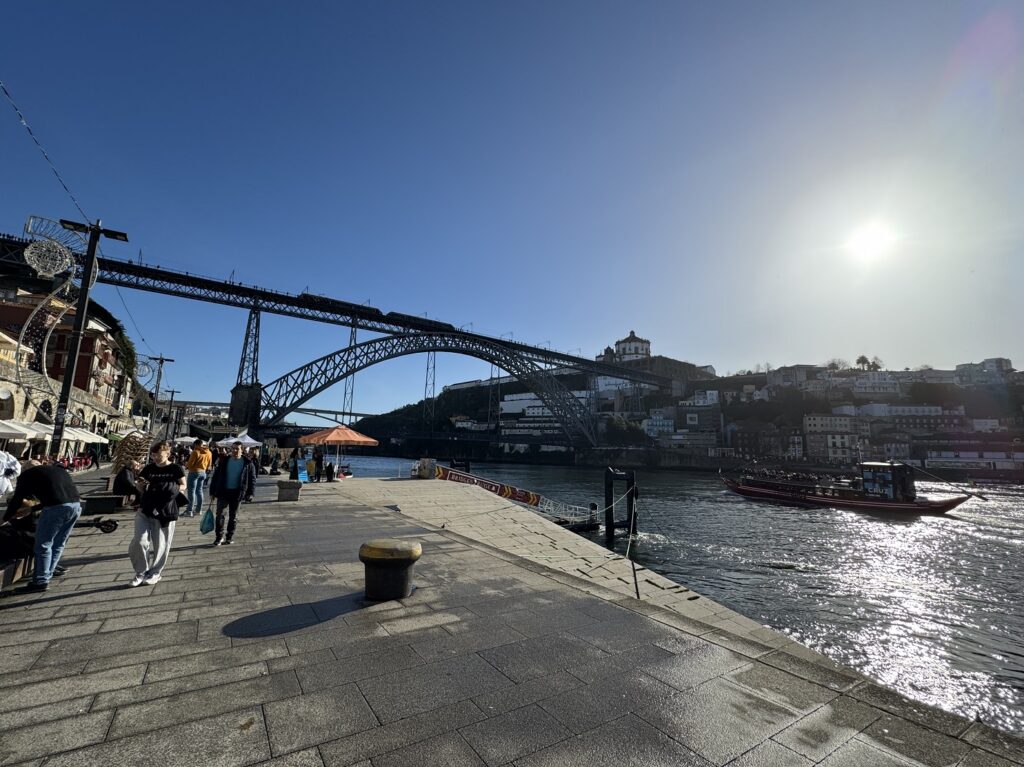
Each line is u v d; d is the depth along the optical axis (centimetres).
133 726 319
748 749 311
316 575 713
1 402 2466
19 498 595
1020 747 317
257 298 8106
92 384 4425
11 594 582
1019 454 10138
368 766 286
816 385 16075
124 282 6850
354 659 432
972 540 3500
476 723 335
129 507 1192
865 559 2900
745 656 455
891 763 298
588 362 14500
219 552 846
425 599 609
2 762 276
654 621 545
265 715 337
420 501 2020
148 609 548
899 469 4888
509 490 3234
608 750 308
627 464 13025
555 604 598
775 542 3381
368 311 9544
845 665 1515
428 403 17650
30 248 1358
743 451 13038
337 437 2139
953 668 1498
